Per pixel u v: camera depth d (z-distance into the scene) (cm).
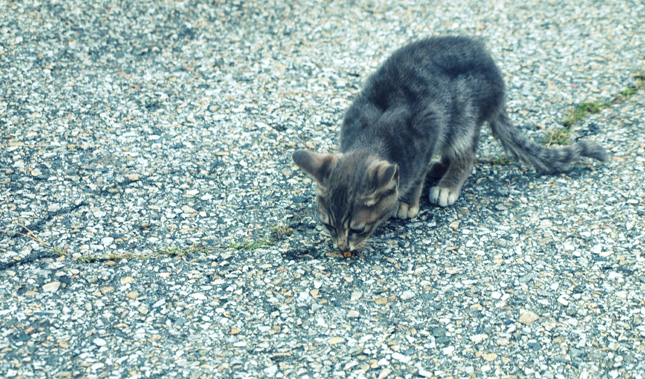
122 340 134
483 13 183
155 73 166
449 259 143
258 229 146
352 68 170
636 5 184
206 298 138
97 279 139
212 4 179
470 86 152
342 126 151
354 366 132
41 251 141
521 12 183
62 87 162
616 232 146
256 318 136
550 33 178
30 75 163
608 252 143
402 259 143
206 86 165
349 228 141
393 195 142
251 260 142
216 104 162
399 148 145
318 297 139
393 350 134
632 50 174
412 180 147
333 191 140
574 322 136
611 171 154
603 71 170
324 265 142
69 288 138
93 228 145
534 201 151
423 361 133
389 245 145
